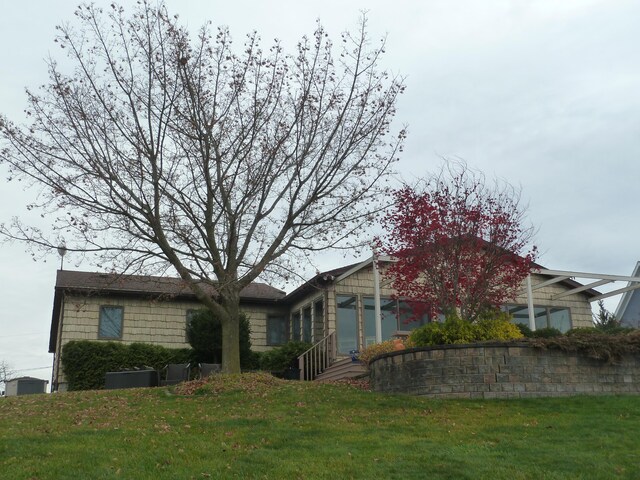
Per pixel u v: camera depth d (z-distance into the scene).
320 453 8.55
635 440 9.14
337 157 15.29
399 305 21.77
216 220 15.00
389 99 15.59
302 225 15.25
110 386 18.50
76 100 14.34
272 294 25.52
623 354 13.19
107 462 8.02
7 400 14.00
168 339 23.50
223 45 14.89
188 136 14.45
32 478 7.38
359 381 16.67
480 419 10.87
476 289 14.73
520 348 12.94
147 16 14.73
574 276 20.81
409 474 7.65
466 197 15.20
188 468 7.82
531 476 7.59
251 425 10.37
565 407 11.66
